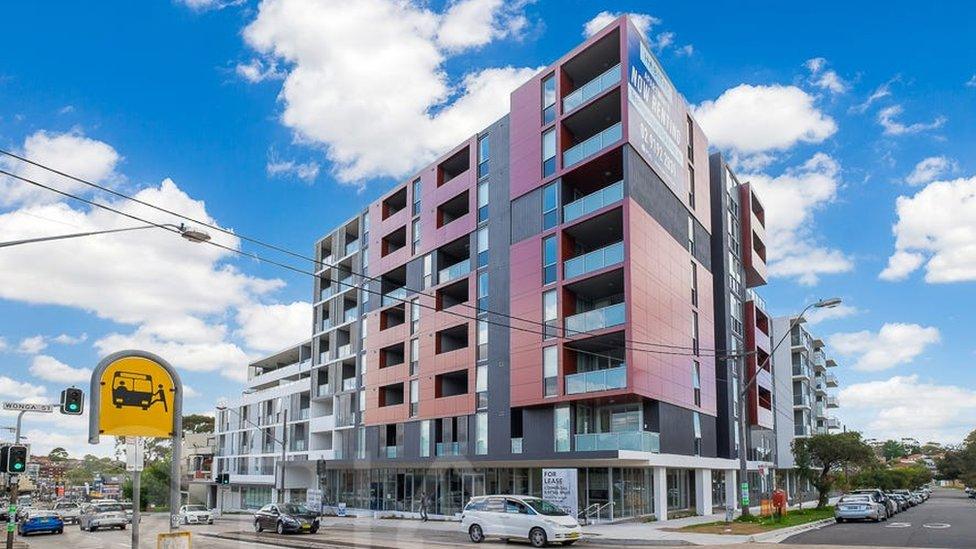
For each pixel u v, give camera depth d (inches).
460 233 1797.5
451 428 1736.0
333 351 2386.8
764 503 1301.7
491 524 997.2
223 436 3240.7
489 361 1636.3
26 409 896.3
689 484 1608.0
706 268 1811.0
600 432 1486.2
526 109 1649.9
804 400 2984.7
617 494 1359.5
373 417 2055.9
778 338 2940.5
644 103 1510.8
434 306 1861.5
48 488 5177.2
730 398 1818.4
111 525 1541.6
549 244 1533.0
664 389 1453.0
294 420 2623.0
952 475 4847.4
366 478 2026.3
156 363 432.1
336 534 1200.2
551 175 1555.1
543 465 1485.0
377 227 2193.7
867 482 3129.9
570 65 1573.6
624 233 1385.3
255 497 2817.4
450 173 1969.7
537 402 1488.7
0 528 1743.4
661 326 1472.7
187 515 1787.6
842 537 1000.9
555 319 1487.5
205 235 647.8
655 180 1528.1
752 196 2241.6
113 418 411.8
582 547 931.3
